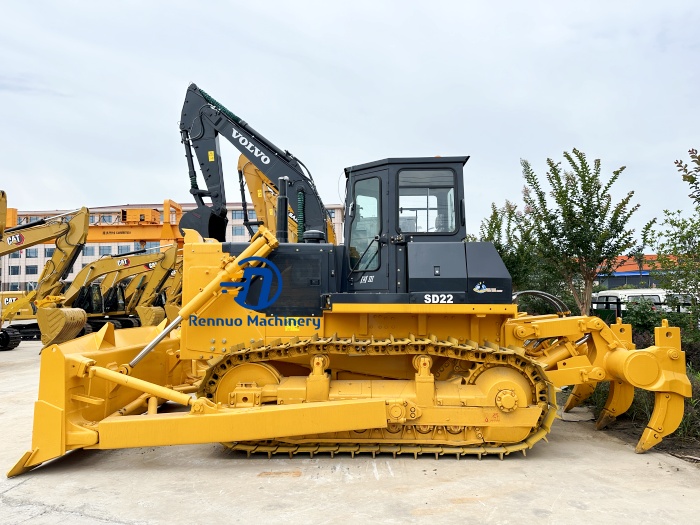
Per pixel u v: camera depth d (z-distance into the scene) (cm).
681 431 565
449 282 519
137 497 408
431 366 524
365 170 589
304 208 807
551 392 499
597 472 462
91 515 375
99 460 506
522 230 1252
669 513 373
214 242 582
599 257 965
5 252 1423
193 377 725
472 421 498
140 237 2289
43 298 1440
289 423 478
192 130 864
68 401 473
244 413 476
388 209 566
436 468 472
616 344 547
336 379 571
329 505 389
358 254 583
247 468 476
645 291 1877
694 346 938
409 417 497
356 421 483
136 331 641
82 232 1446
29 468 472
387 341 521
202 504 393
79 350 517
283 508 384
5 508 388
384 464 484
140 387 486
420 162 570
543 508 382
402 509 380
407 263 550
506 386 498
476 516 368
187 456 516
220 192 853
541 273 1341
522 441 505
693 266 923
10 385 970
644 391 659
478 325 549
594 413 685
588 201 967
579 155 979
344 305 524
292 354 523
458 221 561
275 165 822
